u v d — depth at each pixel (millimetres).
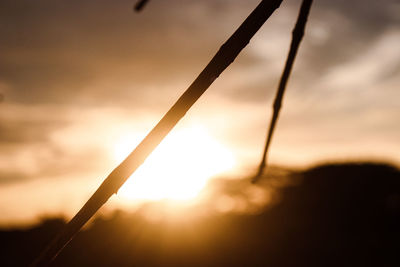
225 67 671
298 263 7004
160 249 7441
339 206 11086
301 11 1092
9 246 8289
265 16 677
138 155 673
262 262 7090
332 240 8258
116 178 674
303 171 15555
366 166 14484
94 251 6672
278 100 1197
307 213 10781
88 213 679
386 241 8070
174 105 671
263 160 1281
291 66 1142
